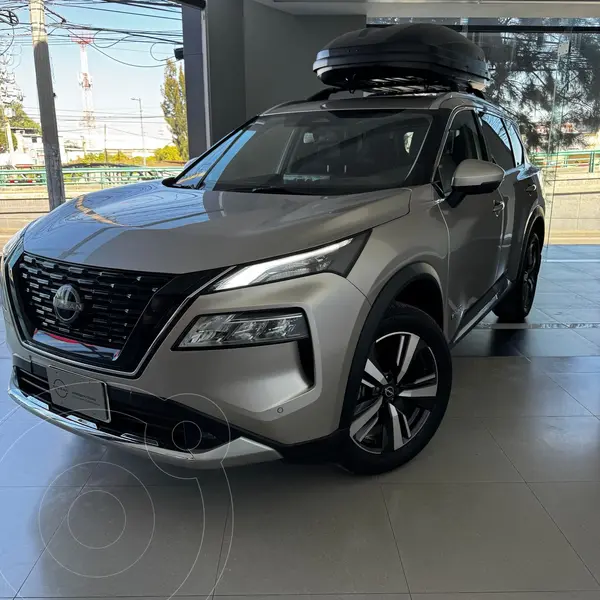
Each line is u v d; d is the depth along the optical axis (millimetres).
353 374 1922
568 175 6852
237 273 1729
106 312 1813
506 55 6457
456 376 3332
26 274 2049
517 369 3436
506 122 3873
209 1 5363
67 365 1898
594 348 3816
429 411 2363
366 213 2070
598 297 5223
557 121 6688
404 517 2055
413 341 2211
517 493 2189
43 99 5102
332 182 2588
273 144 2961
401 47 2984
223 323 1706
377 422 2227
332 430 1918
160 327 1719
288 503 2141
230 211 2102
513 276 3801
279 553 1882
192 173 3004
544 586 1735
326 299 1816
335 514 2074
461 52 3223
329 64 3156
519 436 2619
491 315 4586
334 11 5605
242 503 2148
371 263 1956
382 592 1713
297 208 2096
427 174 2545
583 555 1866
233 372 1731
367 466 2180
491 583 1746
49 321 1969
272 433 1798
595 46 6453
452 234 2508
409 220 2227
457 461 2404
